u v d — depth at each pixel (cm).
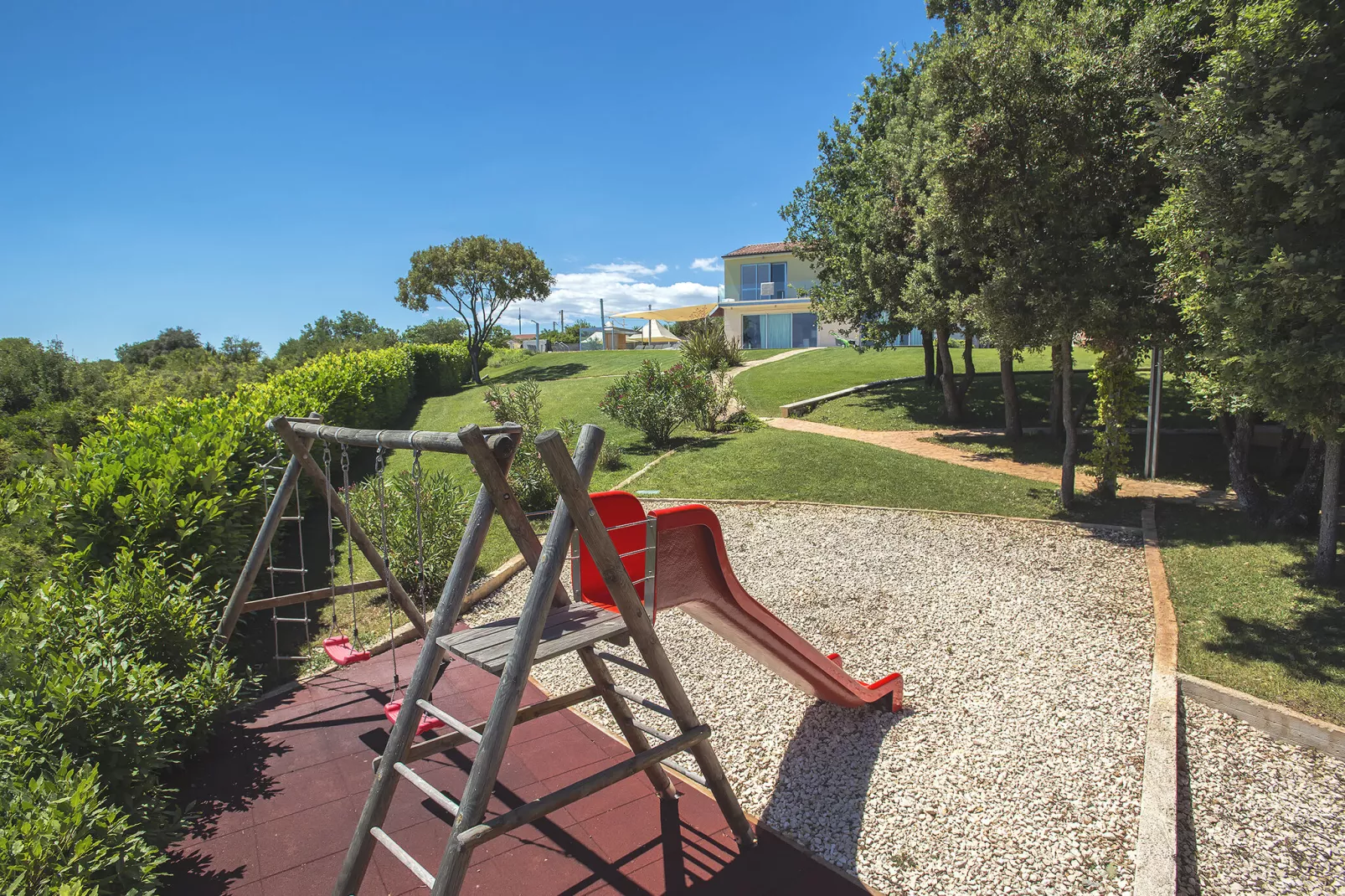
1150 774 391
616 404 1503
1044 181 820
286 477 502
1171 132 596
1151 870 320
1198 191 568
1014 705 486
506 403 1210
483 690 530
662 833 366
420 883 327
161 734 378
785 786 408
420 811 384
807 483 1127
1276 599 627
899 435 1569
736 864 341
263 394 1082
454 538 750
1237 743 455
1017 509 977
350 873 285
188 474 575
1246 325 536
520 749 447
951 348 2994
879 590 711
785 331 4019
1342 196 486
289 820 375
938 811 380
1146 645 568
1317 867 351
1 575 464
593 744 454
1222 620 598
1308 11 492
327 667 566
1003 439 1479
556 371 3036
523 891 323
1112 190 861
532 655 258
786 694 515
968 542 845
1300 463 1116
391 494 761
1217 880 345
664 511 343
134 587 437
